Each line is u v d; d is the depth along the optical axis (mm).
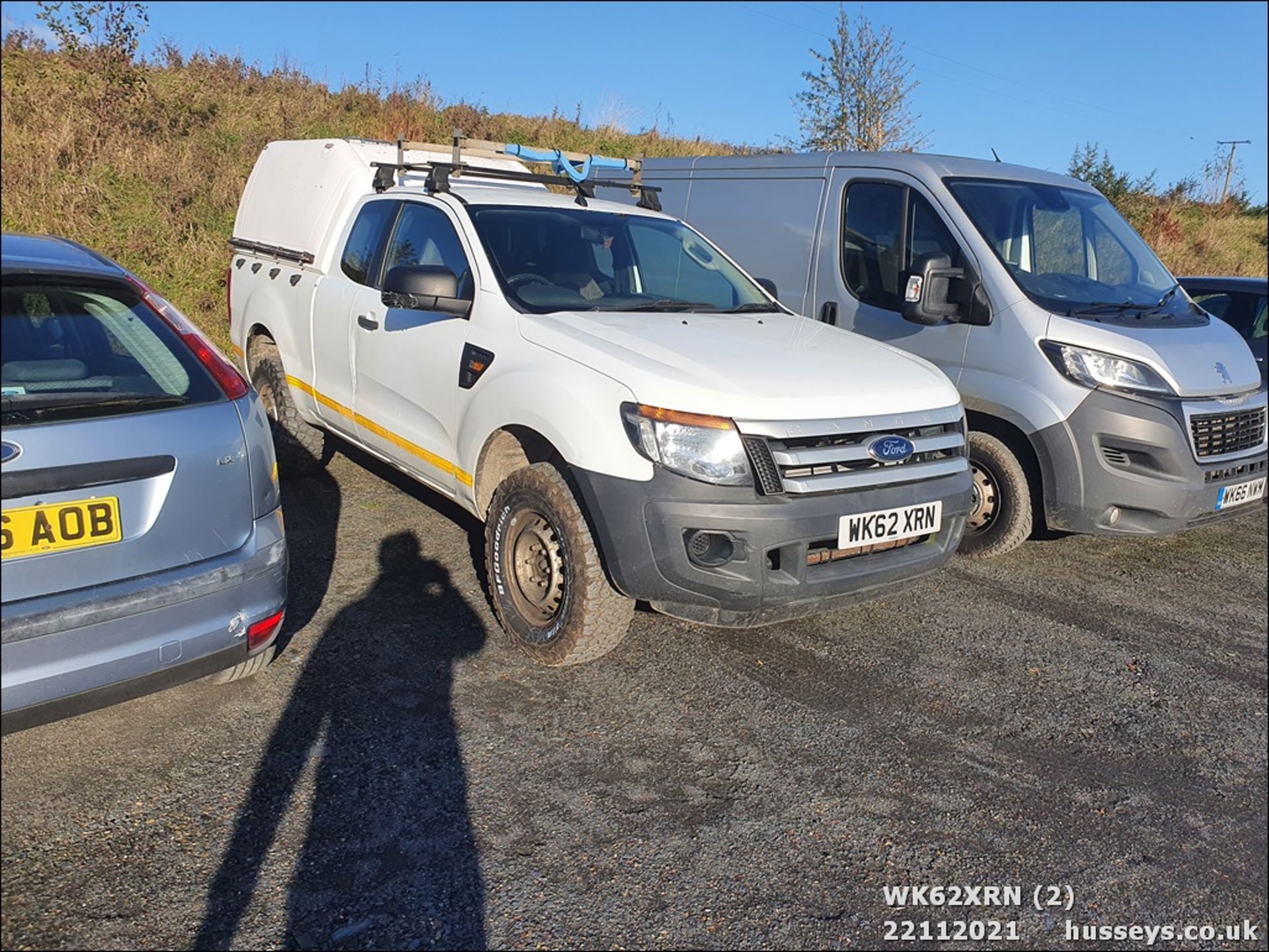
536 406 3613
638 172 5887
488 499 4094
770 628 4312
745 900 2588
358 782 2943
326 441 6137
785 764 3252
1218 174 22922
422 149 5629
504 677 3670
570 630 3592
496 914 2449
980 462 5203
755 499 3279
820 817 2980
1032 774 3338
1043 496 4949
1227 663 4336
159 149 10562
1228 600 5117
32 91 10672
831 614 4539
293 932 2330
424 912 2432
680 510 3246
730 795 3049
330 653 3732
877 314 5613
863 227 5809
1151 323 5172
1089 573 5355
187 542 2771
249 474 2955
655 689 3688
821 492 3373
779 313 4727
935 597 4844
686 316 4246
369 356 4793
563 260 4414
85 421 2566
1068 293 5234
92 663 2561
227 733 3146
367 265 4996
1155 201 20547
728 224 6680
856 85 17469
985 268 5148
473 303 4176
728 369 3496
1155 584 5273
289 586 4316
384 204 5078
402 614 4125
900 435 3648
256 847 2617
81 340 2740
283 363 5719
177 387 2850
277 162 6367
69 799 2750
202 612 2781
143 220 9688
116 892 2404
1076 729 3658
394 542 4953
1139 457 4773
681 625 4266
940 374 4086
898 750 3412
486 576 4496
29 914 2305
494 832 2773
